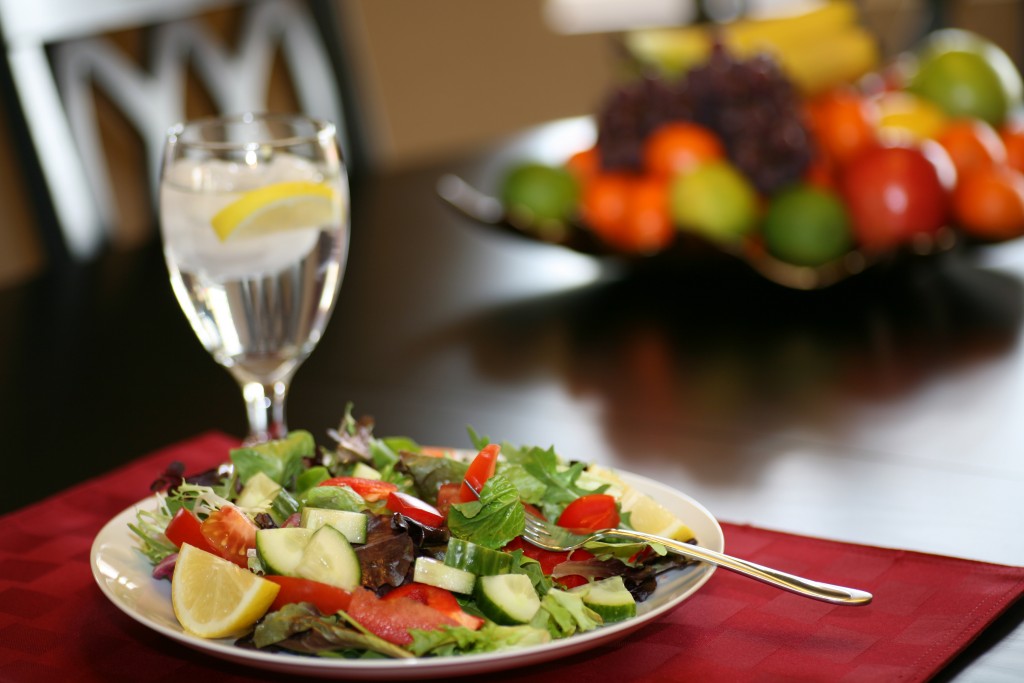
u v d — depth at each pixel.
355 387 1.26
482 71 3.89
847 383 1.23
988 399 1.20
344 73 2.05
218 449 1.17
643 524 0.97
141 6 1.77
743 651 0.93
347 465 1.02
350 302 1.44
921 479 1.09
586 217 1.45
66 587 1.01
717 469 1.12
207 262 1.05
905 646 0.92
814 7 1.85
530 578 0.92
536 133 2.17
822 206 1.39
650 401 1.22
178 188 1.06
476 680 0.91
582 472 1.01
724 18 3.99
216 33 1.90
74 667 0.94
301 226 1.06
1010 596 0.96
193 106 1.84
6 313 1.43
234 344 1.08
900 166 1.41
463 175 1.89
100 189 1.66
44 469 1.15
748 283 1.43
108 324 1.41
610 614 0.92
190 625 0.91
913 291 1.42
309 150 1.08
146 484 1.12
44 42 1.64
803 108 1.49
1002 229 1.42
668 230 1.43
